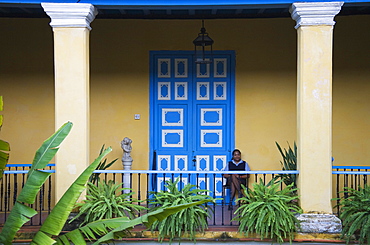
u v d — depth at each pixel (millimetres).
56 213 5559
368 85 9445
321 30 7195
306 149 7215
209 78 9664
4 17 9453
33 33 9516
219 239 7188
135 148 9656
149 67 9648
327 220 7137
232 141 9656
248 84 9609
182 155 9711
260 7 7438
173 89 9688
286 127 9562
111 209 6980
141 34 9602
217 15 9422
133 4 7281
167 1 7289
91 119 9641
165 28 9602
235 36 9570
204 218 7320
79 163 7207
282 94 9562
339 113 9477
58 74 7207
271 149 9586
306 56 7207
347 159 9484
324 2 7129
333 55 9469
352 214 7055
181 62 9672
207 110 9703
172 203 7082
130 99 9648
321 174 7203
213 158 9703
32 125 9555
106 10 8734
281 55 9539
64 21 7188
